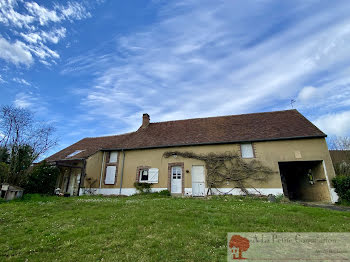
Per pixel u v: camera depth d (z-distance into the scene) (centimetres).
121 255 394
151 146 1509
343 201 1043
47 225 604
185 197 1228
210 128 1603
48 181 1302
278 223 577
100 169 1608
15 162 1170
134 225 573
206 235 478
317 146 1225
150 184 1430
